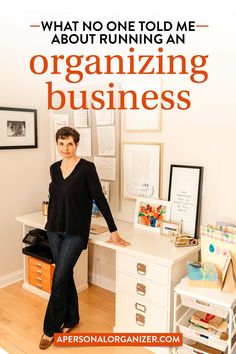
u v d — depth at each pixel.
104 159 2.94
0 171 3.01
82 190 2.22
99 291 3.02
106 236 2.46
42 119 3.30
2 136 2.96
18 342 2.29
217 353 1.96
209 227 2.21
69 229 2.21
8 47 2.95
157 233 2.56
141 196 2.75
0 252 3.08
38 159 3.31
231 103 2.25
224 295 1.88
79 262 2.97
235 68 2.21
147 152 2.68
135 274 2.24
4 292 2.98
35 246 3.01
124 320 2.33
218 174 2.35
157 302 2.15
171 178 2.55
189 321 2.06
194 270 2.00
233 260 2.04
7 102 2.99
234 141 2.25
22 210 3.23
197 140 2.43
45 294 2.87
